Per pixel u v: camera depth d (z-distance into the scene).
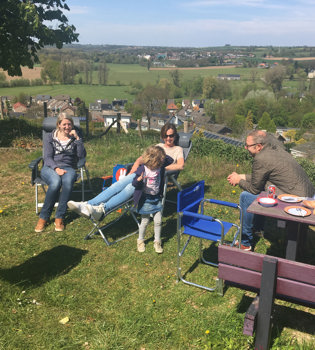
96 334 2.89
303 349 2.63
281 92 157.75
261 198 3.49
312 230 4.84
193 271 3.88
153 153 4.00
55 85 190.38
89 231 4.85
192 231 3.65
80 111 118.38
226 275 2.69
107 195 4.54
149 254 4.22
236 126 115.69
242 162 8.30
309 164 9.12
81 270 3.85
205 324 2.98
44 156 5.18
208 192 6.43
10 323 2.99
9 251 4.27
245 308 3.21
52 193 4.80
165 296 3.43
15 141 9.57
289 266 2.41
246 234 4.18
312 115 115.19
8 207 5.61
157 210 4.19
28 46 11.03
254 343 2.65
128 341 2.80
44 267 3.91
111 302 3.32
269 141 3.96
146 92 140.75
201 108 158.88
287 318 3.07
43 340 2.81
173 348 2.77
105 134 11.27
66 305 3.26
